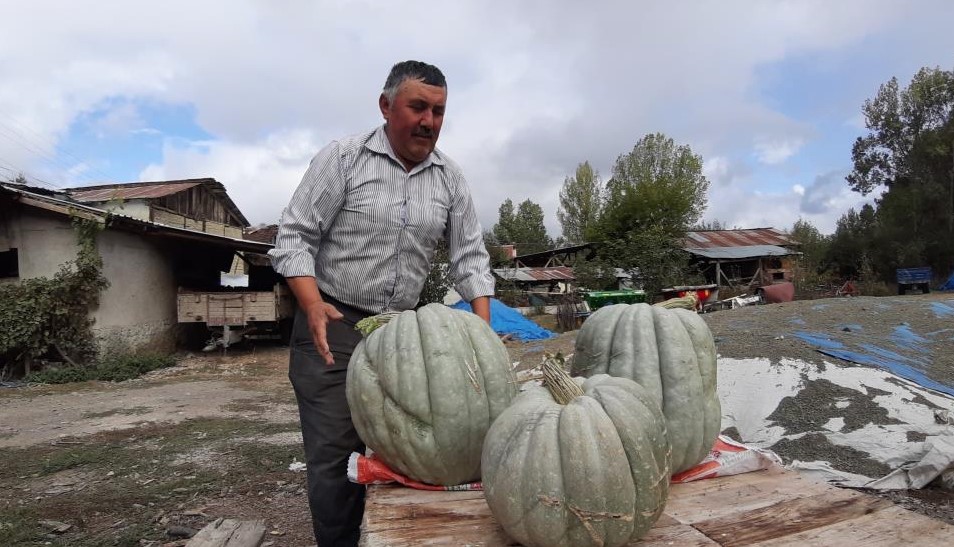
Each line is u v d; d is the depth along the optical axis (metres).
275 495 4.88
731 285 30.80
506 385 2.10
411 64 2.49
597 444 1.55
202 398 9.52
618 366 2.24
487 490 1.66
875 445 4.48
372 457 2.31
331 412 2.68
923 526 1.75
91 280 11.95
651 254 24.12
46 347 11.53
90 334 12.12
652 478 1.60
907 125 41.22
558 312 20.38
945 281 31.53
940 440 4.22
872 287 28.81
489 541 1.70
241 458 5.88
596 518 1.52
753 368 5.80
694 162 44.22
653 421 1.68
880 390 5.18
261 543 3.52
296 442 6.54
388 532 1.76
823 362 5.73
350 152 2.62
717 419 2.27
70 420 7.87
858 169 43.88
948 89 39.47
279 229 2.66
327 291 2.74
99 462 5.84
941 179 37.31
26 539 4.01
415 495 2.06
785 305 9.98
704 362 2.26
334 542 2.74
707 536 1.71
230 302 14.12
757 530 1.75
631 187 36.59
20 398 9.55
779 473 2.26
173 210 21.27
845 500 1.96
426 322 2.10
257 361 13.82
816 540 1.68
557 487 1.54
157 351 13.71
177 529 4.13
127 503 4.68
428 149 2.60
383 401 2.05
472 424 2.01
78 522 4.32
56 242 12.16
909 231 35.25
